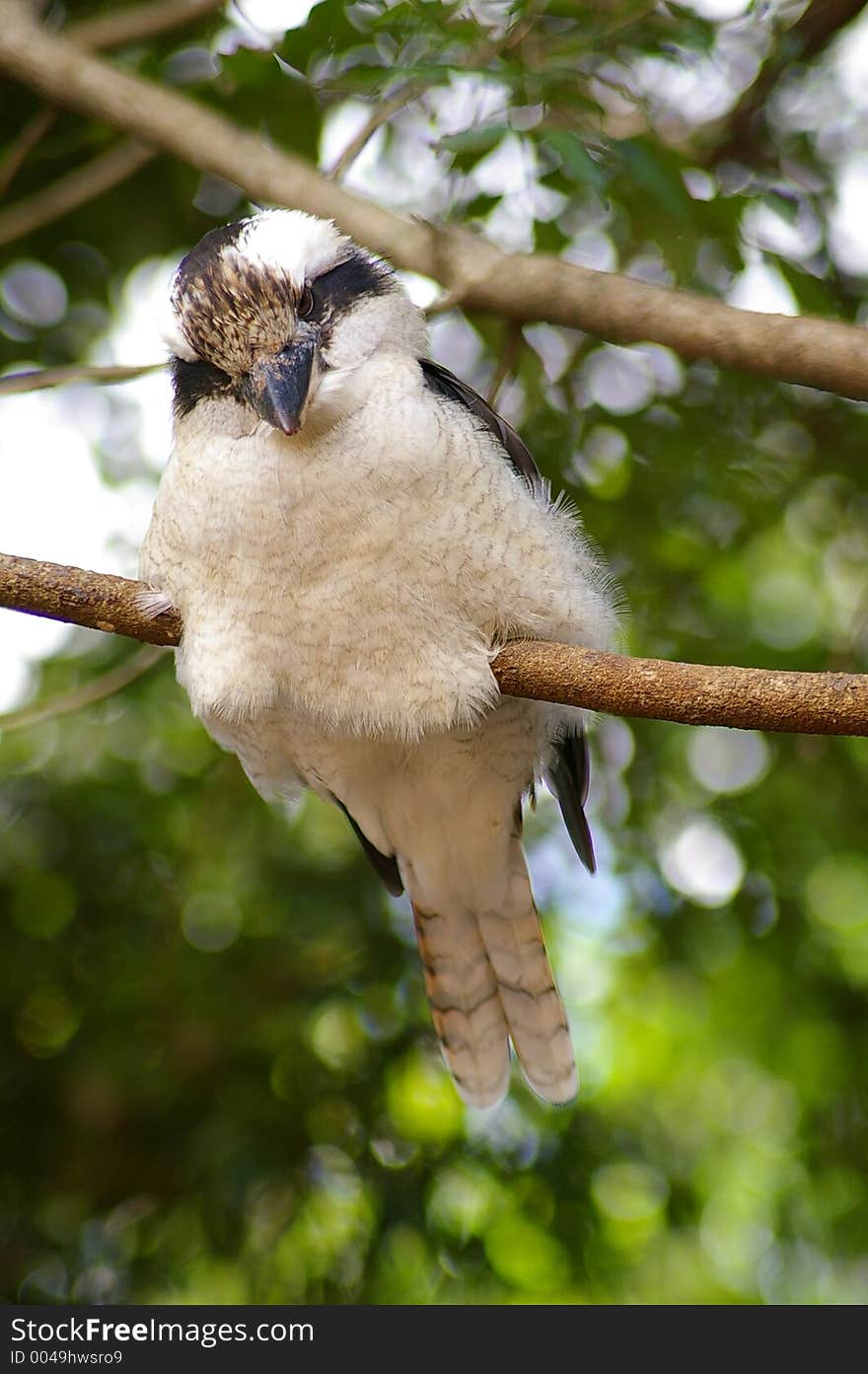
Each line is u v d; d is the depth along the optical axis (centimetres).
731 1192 1139
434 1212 945
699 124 859
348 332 617
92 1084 969
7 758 1002
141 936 984
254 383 589
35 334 983
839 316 861
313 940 968
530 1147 959
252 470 589
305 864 989
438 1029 757
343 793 696
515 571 600
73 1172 969
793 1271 1094
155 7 874
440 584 593
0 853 993
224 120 779
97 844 992
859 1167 1022
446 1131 958
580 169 629
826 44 841
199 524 598
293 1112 949
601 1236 988
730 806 987
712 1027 1080
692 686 514
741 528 956
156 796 1004
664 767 989
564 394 925
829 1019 1031
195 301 613
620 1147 1052
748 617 1020
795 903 1001
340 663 608
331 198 742
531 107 696
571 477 941
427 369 665
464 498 590
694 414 930
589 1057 1116
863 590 970
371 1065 952
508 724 654
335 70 759
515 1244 982
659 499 949
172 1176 963
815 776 972
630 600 963
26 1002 988
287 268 614
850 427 932
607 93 800
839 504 973
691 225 773
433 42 692
